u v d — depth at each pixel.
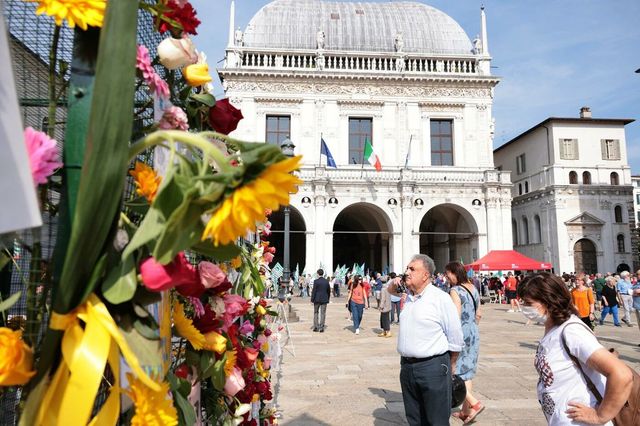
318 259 31.70
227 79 34.34
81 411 1.15
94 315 1.23
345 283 38.16
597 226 36.22
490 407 7.18
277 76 34.44
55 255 1.25
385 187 33.03
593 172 37.34
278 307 13.38
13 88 1.11
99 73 1.11
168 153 2.21
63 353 1.19
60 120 1.74
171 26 1.76
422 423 4.50
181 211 1.10
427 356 4.38
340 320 19.62
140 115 1.99
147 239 1.18
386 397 7.72
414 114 35.00
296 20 37.66
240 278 3.63
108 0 1.13
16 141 1.09
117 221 1.26
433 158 35.28
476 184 33.12
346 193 32.78
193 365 2.06
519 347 12.70
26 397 1.25
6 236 1.35
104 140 1.12
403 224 32.44
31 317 1.34
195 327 2.01
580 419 2.93
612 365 2.84
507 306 27.34
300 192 32.41
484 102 35.38
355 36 37.34
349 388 8.30
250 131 33.97
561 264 35.56
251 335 4.00
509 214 33.03
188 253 2.28
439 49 37.75
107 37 1.12
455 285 6.90
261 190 1.07
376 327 17.31
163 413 1.33
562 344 3.16
